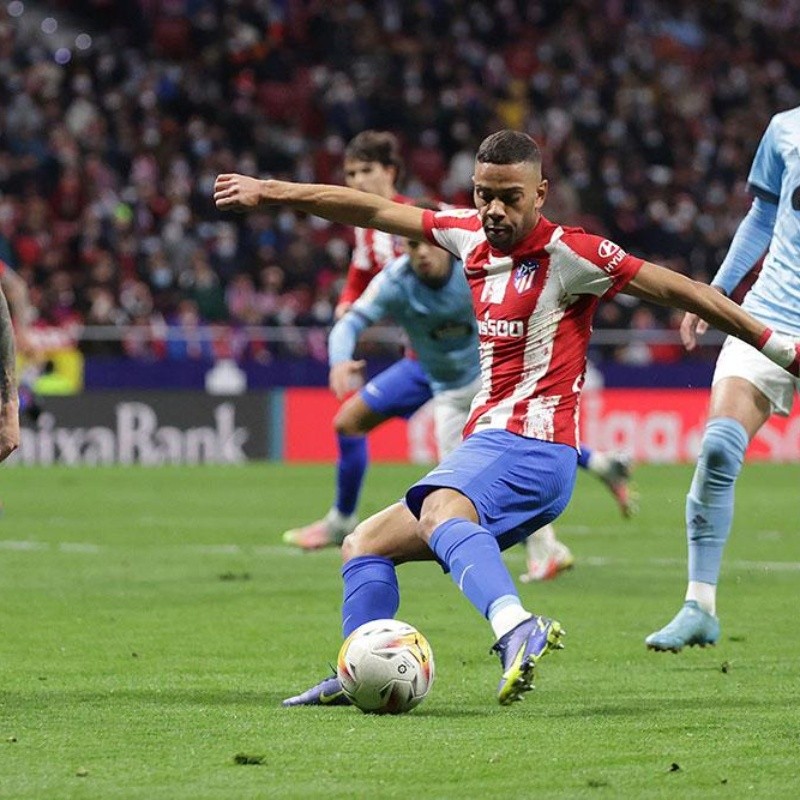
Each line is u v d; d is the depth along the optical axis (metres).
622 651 25.64
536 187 19.45
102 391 76.44
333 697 20.11
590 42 111.69
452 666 23.86
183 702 20.41
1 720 18.98
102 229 84.56
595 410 79.44
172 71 98.06
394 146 35.38
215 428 77.81
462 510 19.22
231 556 40.59
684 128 108.19
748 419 24.58
